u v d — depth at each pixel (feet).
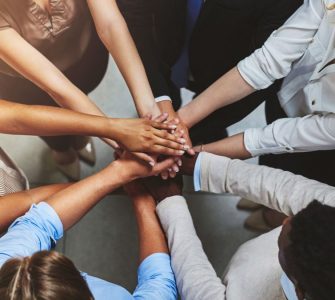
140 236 3.86
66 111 3.82
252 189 3.52
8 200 3.70
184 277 3.18
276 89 4.88
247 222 6.48
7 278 2.34
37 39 4.44
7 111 3.74
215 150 4.42
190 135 4.94
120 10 4.47
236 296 2.95
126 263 6.32
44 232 3.43
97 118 3.85
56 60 4.81
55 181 6.58
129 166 3.91
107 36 4.29
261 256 3.10
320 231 2.21
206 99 4.37
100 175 3.88
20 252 3.11
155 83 4.49
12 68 4.66
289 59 4.07
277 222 6.04
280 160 4.98
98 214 6.50
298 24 3.89
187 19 4.85
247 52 4.68
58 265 2.36
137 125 3.87
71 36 4.66
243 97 4.50
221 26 4.35
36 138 6.68
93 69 5.33
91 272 6.26
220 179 3.79
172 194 4.07
